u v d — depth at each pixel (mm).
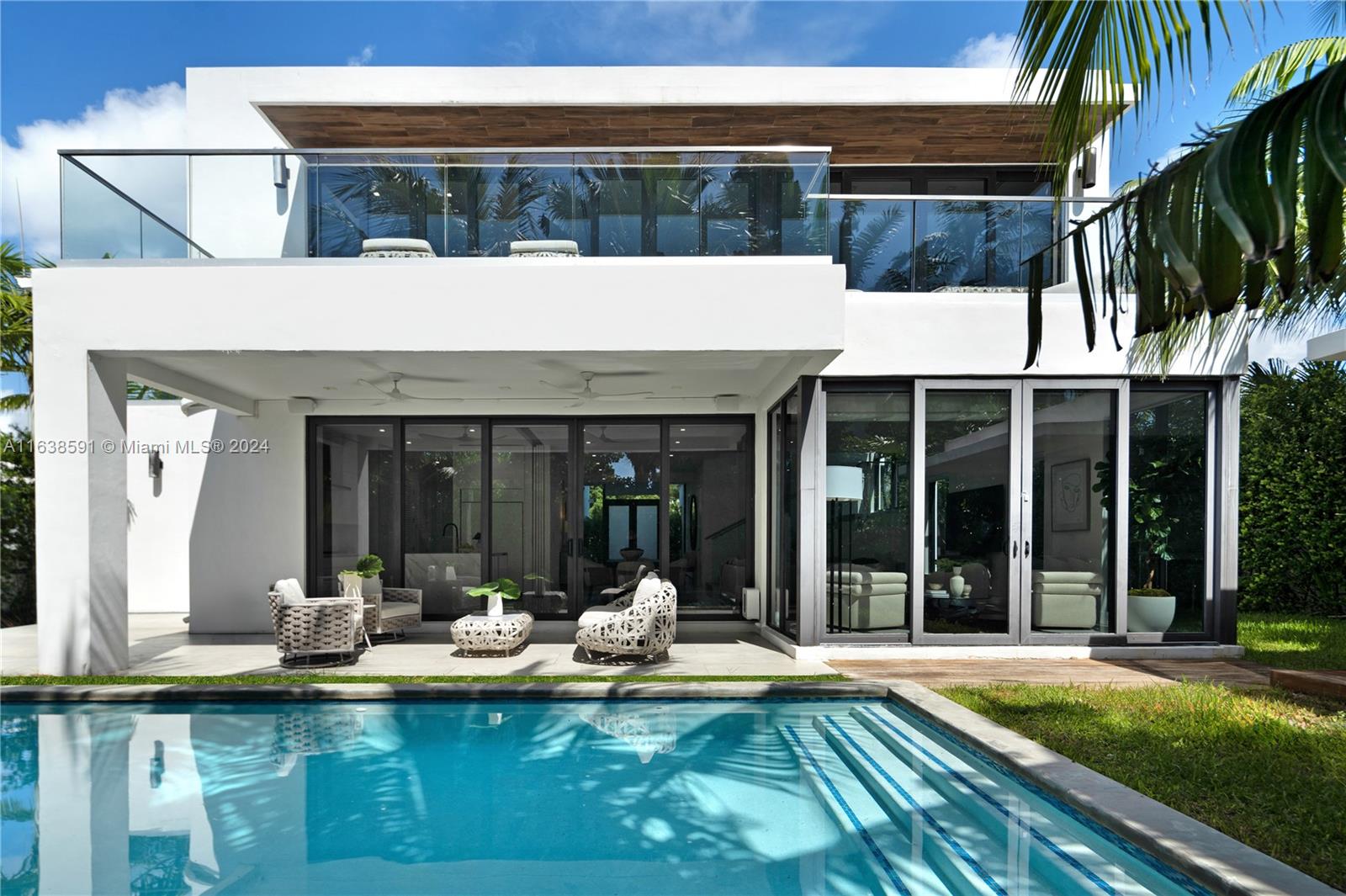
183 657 7559
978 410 7527
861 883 3252
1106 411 7570
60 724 5527
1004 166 10258
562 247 6766
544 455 10023
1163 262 1974
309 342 6398
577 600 9938
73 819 3949
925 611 7461
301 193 6727
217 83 9797
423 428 9969
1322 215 1688
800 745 5027
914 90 9039
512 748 5008
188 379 7945
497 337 6430
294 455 9617
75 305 6387
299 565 9531
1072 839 3590
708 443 10039
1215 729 4629
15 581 11688
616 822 3906
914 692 5754
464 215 6801
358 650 8008
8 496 11680
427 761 4781
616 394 9289
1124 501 7500
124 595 6805
